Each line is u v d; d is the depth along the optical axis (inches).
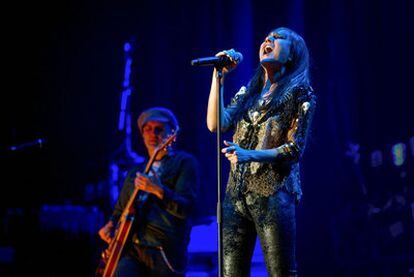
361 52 688.4
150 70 730.2
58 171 689.0
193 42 727.7
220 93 229.0
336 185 681.6
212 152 687.1
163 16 738.2
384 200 634.2
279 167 215.0
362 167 672.4
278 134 217.5
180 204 321.1
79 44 729.6
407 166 644.1
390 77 675.4
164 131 351.6
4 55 704.4
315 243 664.4
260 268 429.7
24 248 483.8
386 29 677.3
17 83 706.8
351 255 627.5
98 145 712.4
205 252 440.8
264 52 233.1
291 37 231.6
